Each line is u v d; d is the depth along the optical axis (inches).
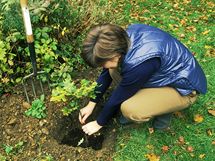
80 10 139.6
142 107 101.9
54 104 118.9
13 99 120.3
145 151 110.1
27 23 103.1
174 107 105.3
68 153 108.5
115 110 104.3
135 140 112.6
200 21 167.9
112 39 81.6
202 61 141.3
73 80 126.0
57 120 115.9
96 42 82.0
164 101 102.6
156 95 101.8
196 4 181.5
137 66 89.7
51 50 121.4
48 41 119.2
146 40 91.7
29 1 116.5
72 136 114.7
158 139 113.2
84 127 109.1
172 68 97.8
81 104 119.3
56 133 114.2
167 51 94.7
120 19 161.2
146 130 115.3
